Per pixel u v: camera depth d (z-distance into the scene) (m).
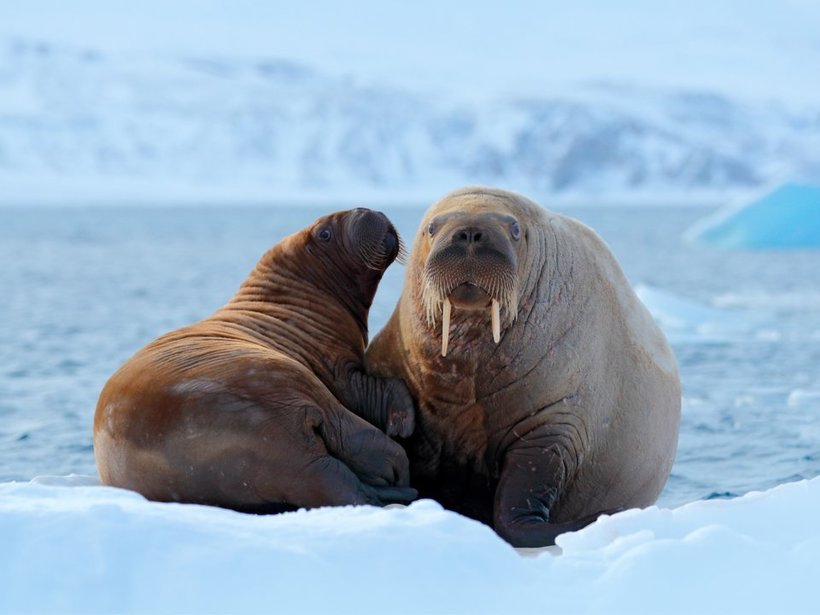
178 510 15.48
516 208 20.89
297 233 23.89
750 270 119.00
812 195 167.12
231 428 18.59
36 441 34.47
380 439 19.81
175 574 13.18
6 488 17.06
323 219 23.73
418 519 14.69
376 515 15.01
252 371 19.14
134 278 109.25
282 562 13.34
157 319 70.56
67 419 37.91
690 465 31.06
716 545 13.98
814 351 55.16
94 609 12.80
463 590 13.28
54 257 150.25
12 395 42.69
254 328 22.11
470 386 20.52
